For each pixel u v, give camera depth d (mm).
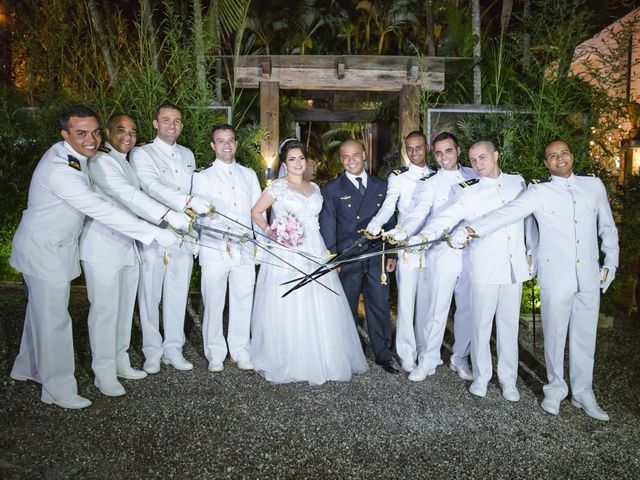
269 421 3287
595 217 3539
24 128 6156
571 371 3592
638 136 6555
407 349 4242
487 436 3172
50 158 3309
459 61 6676
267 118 6664
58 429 3137
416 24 8766
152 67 5965
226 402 3547
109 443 2998
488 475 2770
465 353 4191
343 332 4023
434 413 3453
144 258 4012
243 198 4145
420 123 6828
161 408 3438
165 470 2750
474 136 5945
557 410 3480
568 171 3557
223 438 3074
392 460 2885
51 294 3328
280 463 2830
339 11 9133
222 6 6918
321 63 6660
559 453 3004
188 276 4148
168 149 4117
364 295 4316
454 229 3959
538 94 5680
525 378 4105
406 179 4262
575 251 3473
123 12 8078
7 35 7625
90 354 4340
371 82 6684
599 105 5559
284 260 3996
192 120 5609
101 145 3789
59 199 3305
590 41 7734
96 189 3525
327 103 10406
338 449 2982
